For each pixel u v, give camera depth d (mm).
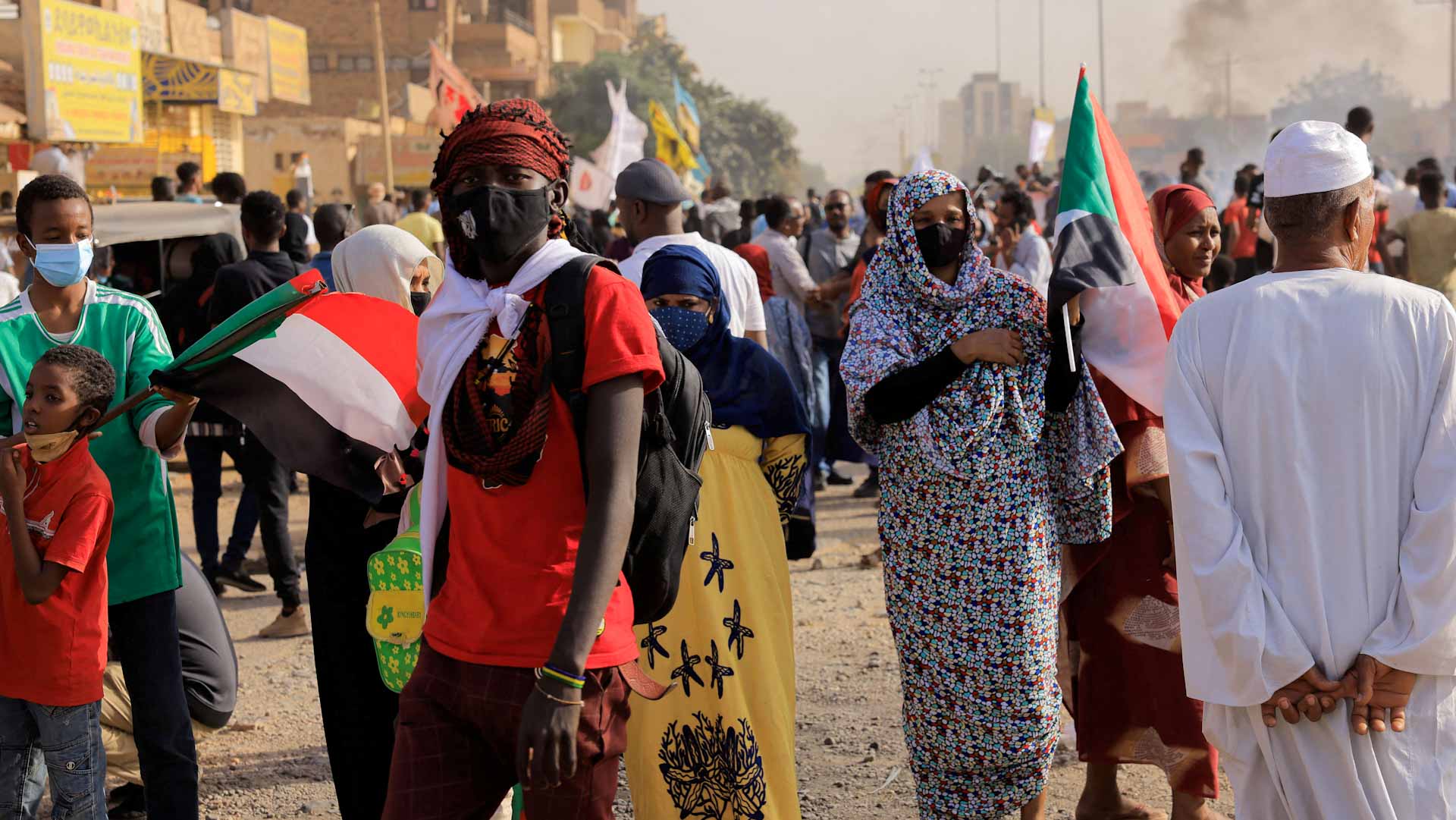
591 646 2365
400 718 2588
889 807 4395
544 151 2568
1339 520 2689
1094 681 3961
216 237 8359
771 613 3725
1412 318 2682
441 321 2625
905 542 3789
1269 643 2688
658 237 5238
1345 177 2811
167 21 34000
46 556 3352
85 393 3355
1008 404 3713
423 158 43250
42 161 19812
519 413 2488
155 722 3684
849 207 10070
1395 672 2656
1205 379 2824
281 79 41219
